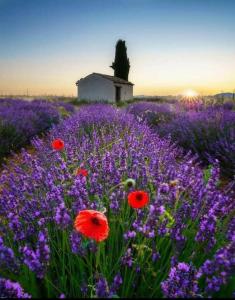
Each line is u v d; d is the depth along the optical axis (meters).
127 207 2.24
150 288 1.64
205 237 1.74
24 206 2.28
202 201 2.21
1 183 2.93
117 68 43.03
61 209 1.69
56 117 11.66
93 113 8.90
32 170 2.98
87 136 5.73
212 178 2.25
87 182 2.69
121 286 1.71
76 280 1.68
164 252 1.80
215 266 1.40
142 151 3.79
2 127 7.09
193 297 1.41
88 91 34.69
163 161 3.61
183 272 1.50
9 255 1.52
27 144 8.21
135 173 2.68
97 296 1.38
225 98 13.75
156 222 1.68
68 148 3.78
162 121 9.80
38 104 15.27
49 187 2.39
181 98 13.77
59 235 2.05
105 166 2.68
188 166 2.56
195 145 6.05
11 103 15.66
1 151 6.17
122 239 2.02
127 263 1.67
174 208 2.06
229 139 5.62
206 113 8.20
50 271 1.79
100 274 1.59
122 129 6.64
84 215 1.38
